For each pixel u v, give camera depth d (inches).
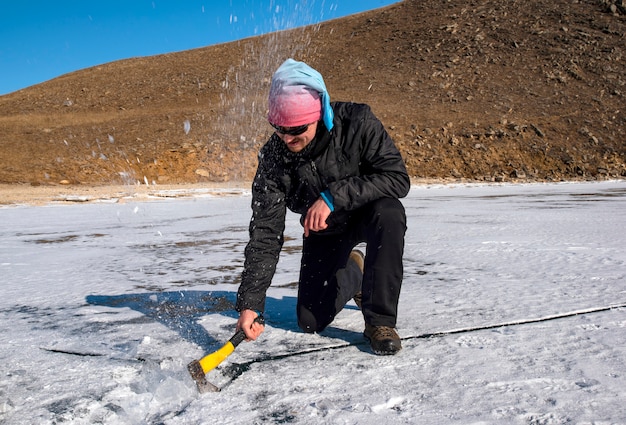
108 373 89.2
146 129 1282.0
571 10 1952.5
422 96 1517.0
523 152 1196.5
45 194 696.4
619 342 97.8
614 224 305.1
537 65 1659.7
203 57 2079.2
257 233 96.3
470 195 646.5
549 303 126.9
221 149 1110.4
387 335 94.4
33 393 81.6
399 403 75.8
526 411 72.0
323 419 71.3
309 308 106.4
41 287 160.7
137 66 2054.6
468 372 86.0
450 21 1978.3
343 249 106.0
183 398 78.9
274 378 85.7
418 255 206.1
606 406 72.8
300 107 89.0
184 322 119.1
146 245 256.4
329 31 2135.8
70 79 1972.2
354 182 93.3
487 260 191.2
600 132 1286.9
